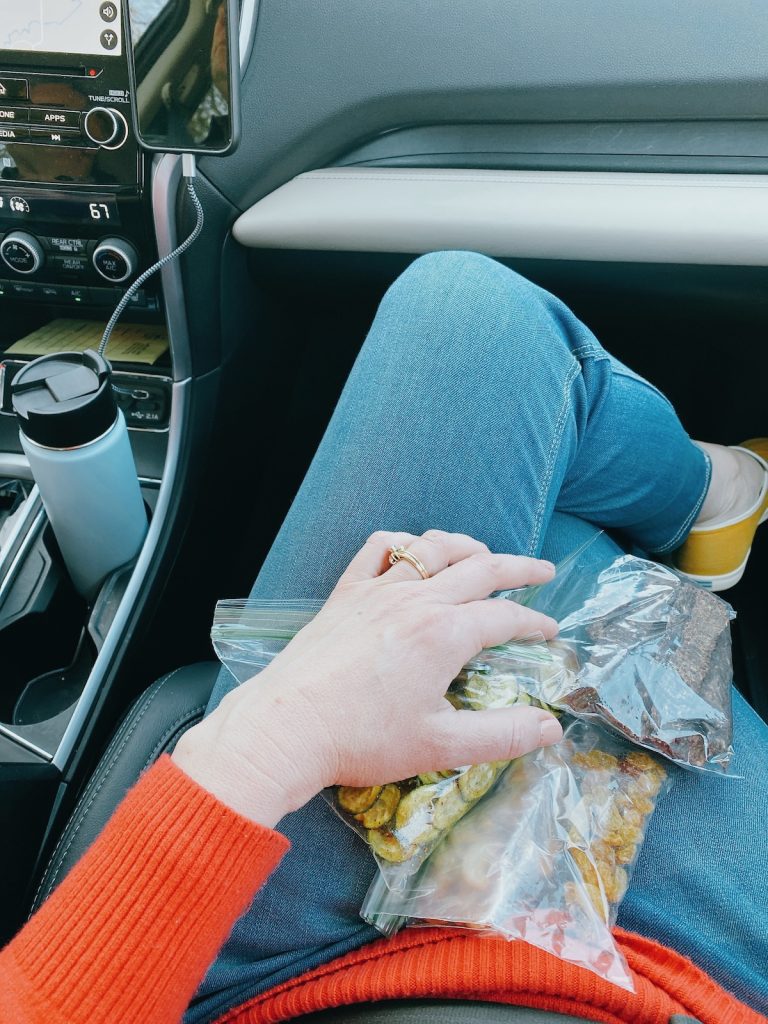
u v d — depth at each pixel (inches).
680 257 35.0
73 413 28.0
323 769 16.2
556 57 36.0
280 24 36.1
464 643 18.2
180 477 39.4
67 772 32.3
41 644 36.3
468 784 19.7
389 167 40.6
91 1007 13.6
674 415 31.6
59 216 34.5
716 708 24.0
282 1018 18.6
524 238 35.5
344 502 22.5
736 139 38.0
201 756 15.8
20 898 30.6
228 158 35.2
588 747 22.6
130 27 28.9
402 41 36.3
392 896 19.0
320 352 52.6
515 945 18.1
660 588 26.8
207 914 14.4
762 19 34.6
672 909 22.1
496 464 23.3
